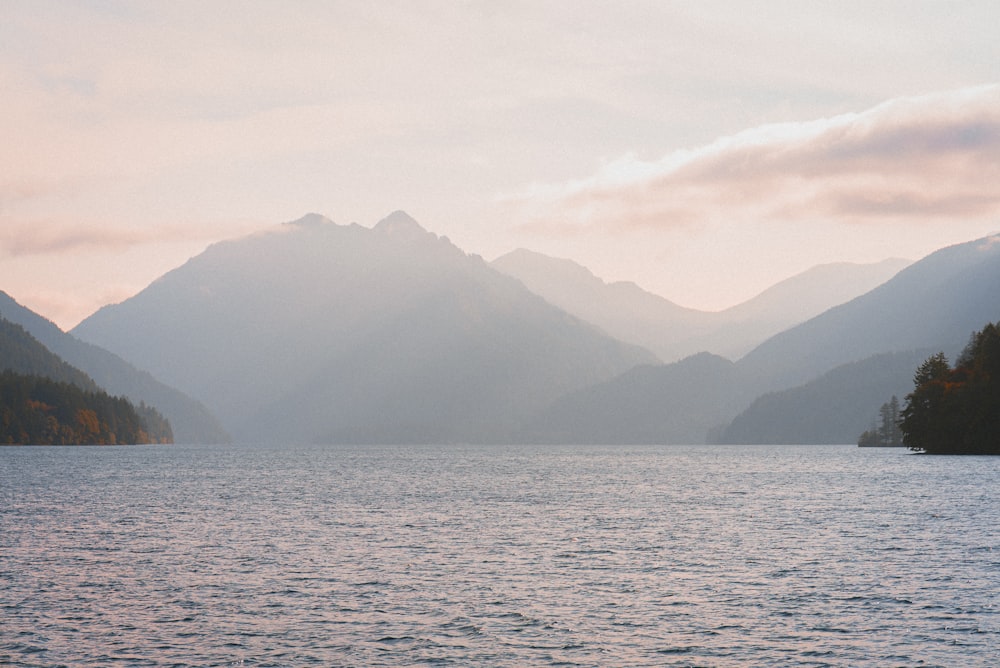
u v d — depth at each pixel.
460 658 37.50
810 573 55.50
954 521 83.00
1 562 60.19
